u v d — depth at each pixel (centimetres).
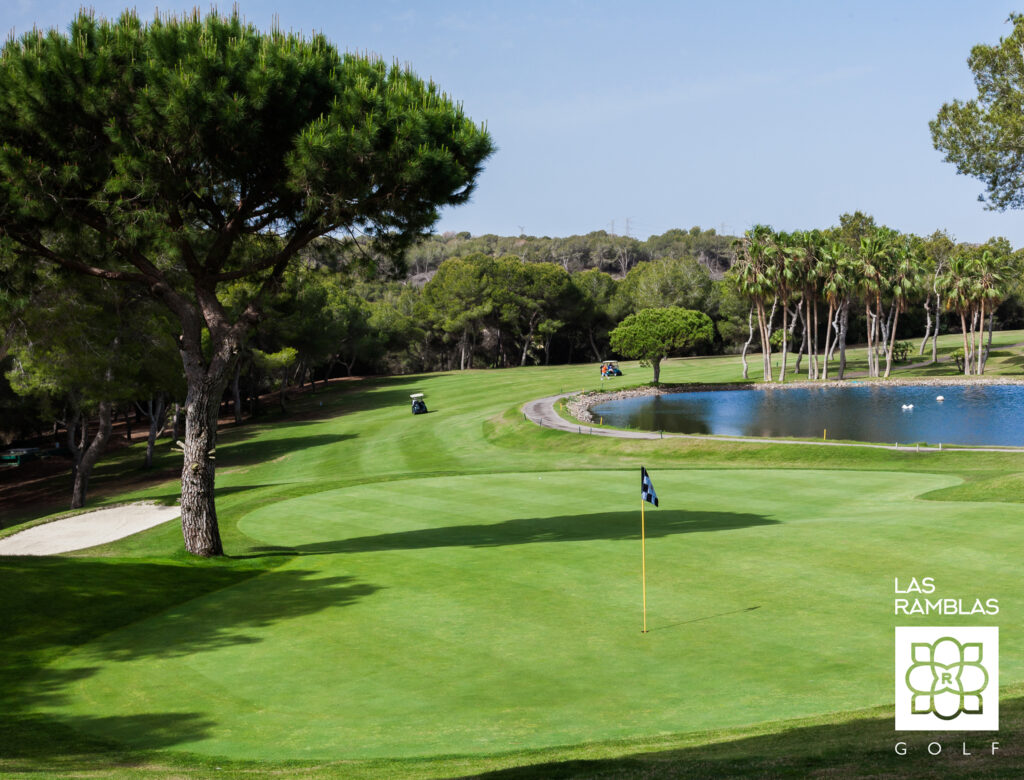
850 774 629
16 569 1656
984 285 8350
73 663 1198
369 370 13150
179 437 6844
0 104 1730
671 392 8019
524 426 5416
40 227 1897
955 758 662
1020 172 6234
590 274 13500
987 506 2080
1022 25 6016
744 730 846
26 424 6319
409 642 1235
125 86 1752
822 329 12825
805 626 1228
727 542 1795
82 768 798
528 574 1597
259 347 7469
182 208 1962
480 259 12175
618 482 2922
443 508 2566
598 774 700
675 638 1203
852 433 5016
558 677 1074
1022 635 1152
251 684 1089
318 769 784
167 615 1438
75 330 3522
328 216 1973
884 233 8862
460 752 846
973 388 7325
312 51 1895
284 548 2131
